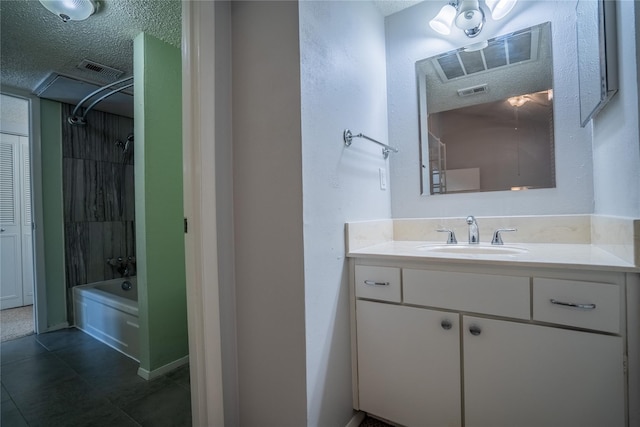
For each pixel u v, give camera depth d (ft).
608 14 3.27
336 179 4.13
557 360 3.08
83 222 9.62
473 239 4.90
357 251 4.33
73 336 8.20
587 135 4.53
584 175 4.54
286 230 3.50
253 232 3.76
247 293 3.80
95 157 9.98
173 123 6.40
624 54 3.02
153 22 5.77
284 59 3.51
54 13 5.24
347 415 4.12
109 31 6.04
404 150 5.94
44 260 8.73
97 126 10.05
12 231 11.30
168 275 6.20
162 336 6.05
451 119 5.58
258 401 3.73
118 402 5.08
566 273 3.05
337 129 4.20
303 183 3.42
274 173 3.58
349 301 4.31
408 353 3.88
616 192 3.37
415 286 3.83
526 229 4.78
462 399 3.55
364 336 4.19
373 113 5.43
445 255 3.76
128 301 7.37
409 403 3.87
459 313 3.58
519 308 3.26
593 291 2.92
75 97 8.92
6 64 7.18
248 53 3.81
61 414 4.79
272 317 3.61
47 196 8.89
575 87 4.62
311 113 3.59
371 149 5.26
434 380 3.71
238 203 3.88
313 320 3.51
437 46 5.72
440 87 5.68
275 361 3.59
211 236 3.58
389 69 6.11
